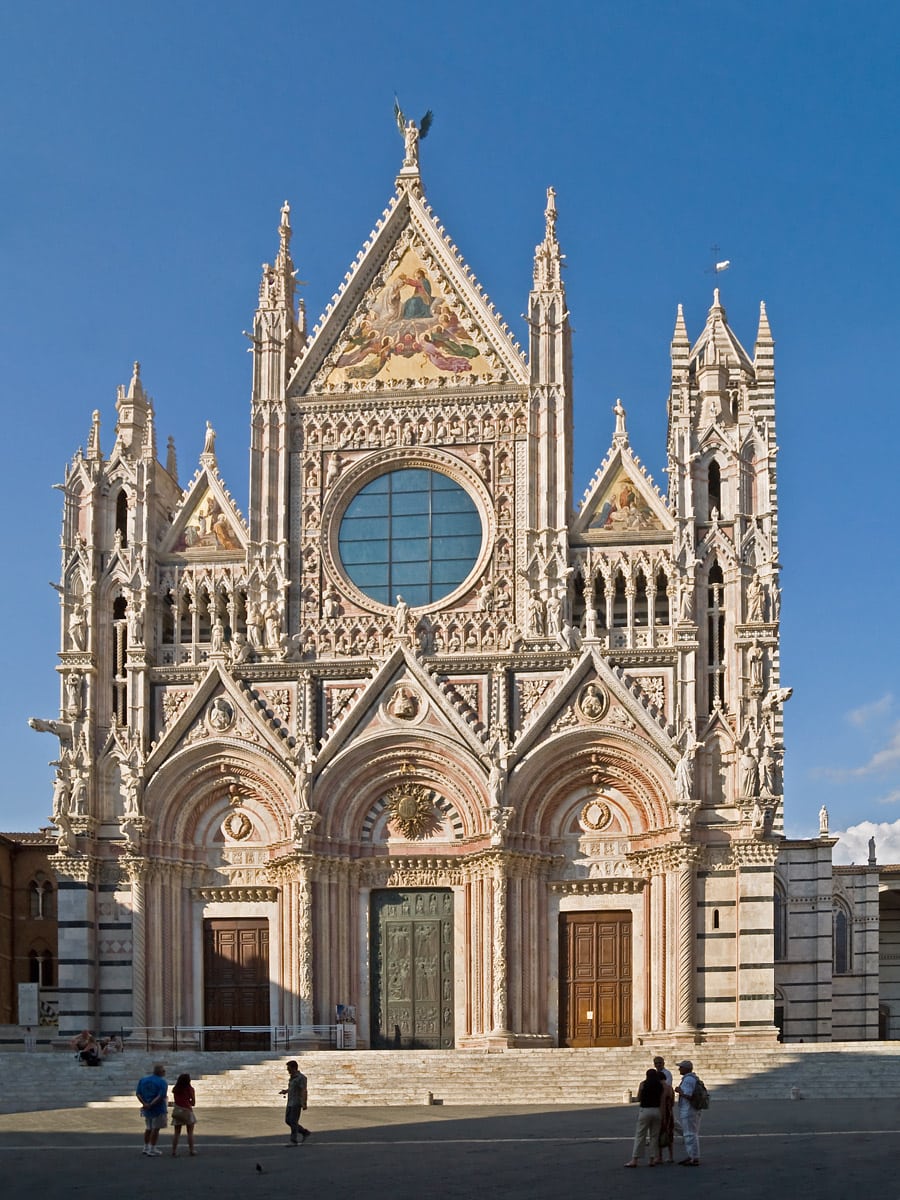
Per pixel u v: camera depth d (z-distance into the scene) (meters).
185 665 83.31
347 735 81.44
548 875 80.62
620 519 82.50
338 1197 40.78
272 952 81.12
